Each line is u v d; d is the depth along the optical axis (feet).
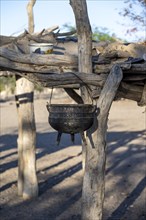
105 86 16.61
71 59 17.28
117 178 37.19
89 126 16.28
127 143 54.95
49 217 26.53
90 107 16.14
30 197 30.55
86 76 16.57
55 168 40.75
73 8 16.66
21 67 16.75
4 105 117.50
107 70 17.03
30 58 16.76
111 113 91.71
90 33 16.81
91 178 17.20
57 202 29.76
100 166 17.17
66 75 16.48
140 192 32.65
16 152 48.78
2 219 26.11
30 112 30.63
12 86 148.05
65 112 15.81
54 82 16.65
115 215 27.27
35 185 30.73
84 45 16.78
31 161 30.63
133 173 39.01
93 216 17.24
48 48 18.16
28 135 30.55
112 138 59.00
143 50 20.49
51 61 17.03
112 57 18.30
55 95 131.95
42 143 55.31
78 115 15.80
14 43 20.62
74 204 29.30
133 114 89.20
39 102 107.24
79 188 33.50
